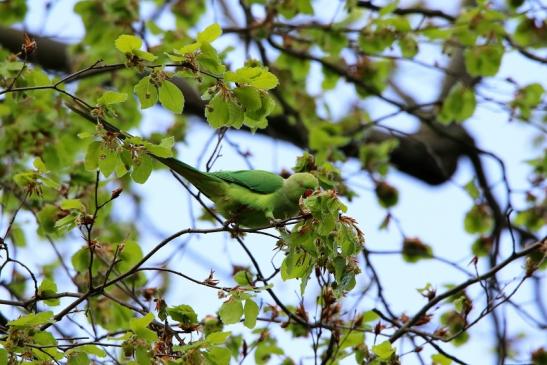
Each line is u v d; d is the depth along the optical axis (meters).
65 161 12.29
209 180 9.62
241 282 8.70
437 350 9.67
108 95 8.08
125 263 10.28
